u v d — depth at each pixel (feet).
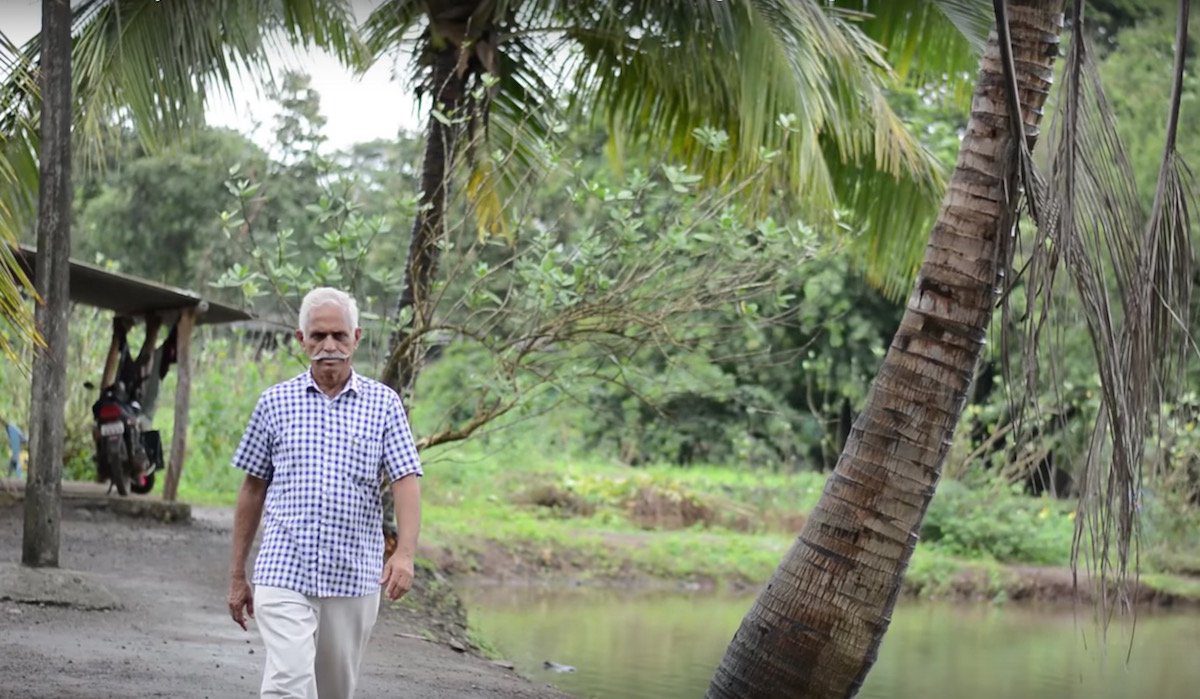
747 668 24.09
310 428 16.99
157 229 106.42
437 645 35.17
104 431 47.70
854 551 23.58
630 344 38.24
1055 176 21.65
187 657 26.73
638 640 44.68
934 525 70.90
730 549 67.15
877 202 45.16
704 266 36.70
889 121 40.14
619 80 42.68
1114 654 47.03
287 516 16.85
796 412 92.53
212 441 65.41
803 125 36.06
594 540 64.69
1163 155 22.53
